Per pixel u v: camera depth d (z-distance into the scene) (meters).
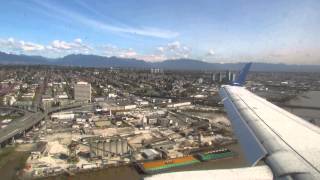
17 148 125.81
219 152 119.25
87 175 99.88
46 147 127.06
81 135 147.00
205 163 110.56
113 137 133.38
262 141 26.98
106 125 168.62
